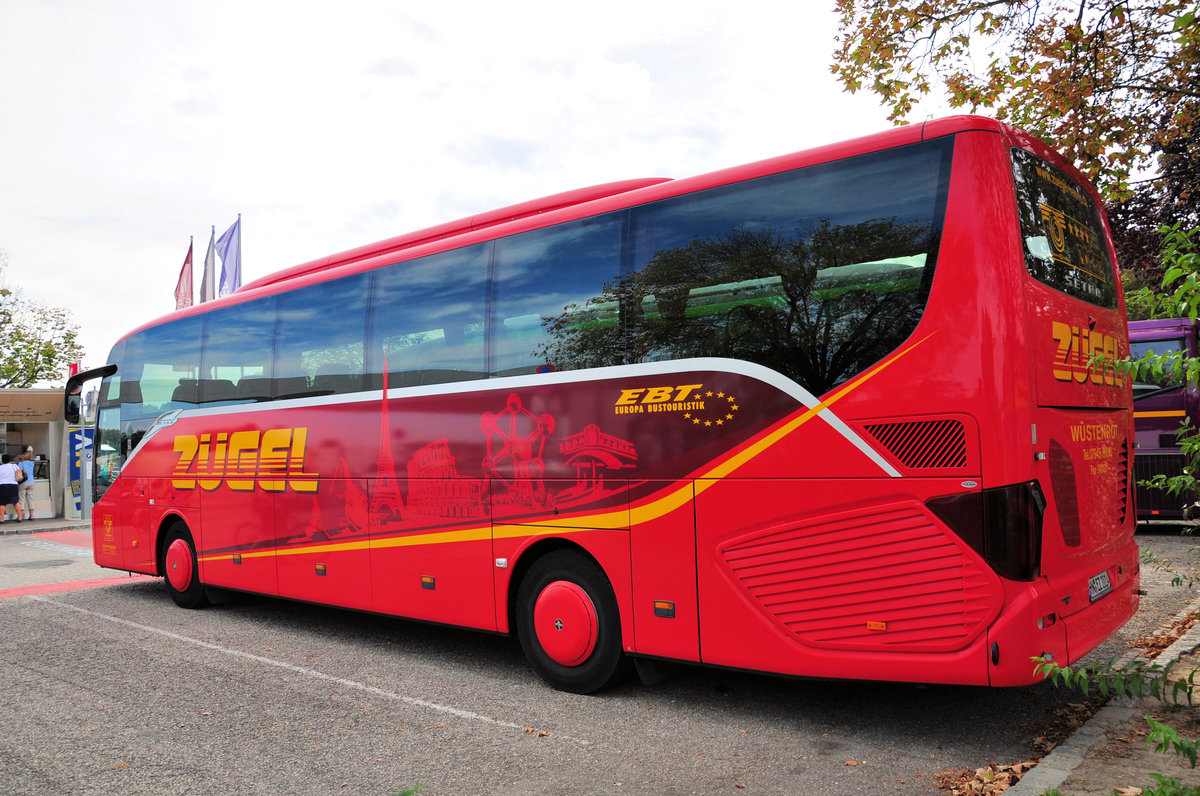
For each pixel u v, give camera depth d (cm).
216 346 977
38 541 1853
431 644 799
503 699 604
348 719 566
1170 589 872
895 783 432
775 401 504
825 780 439
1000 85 983
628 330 578
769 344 509
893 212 473
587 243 612
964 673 437
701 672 664
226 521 940
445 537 689
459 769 470
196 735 540
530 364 636
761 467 506
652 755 484
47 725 567
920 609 451
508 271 661
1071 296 514
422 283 730
